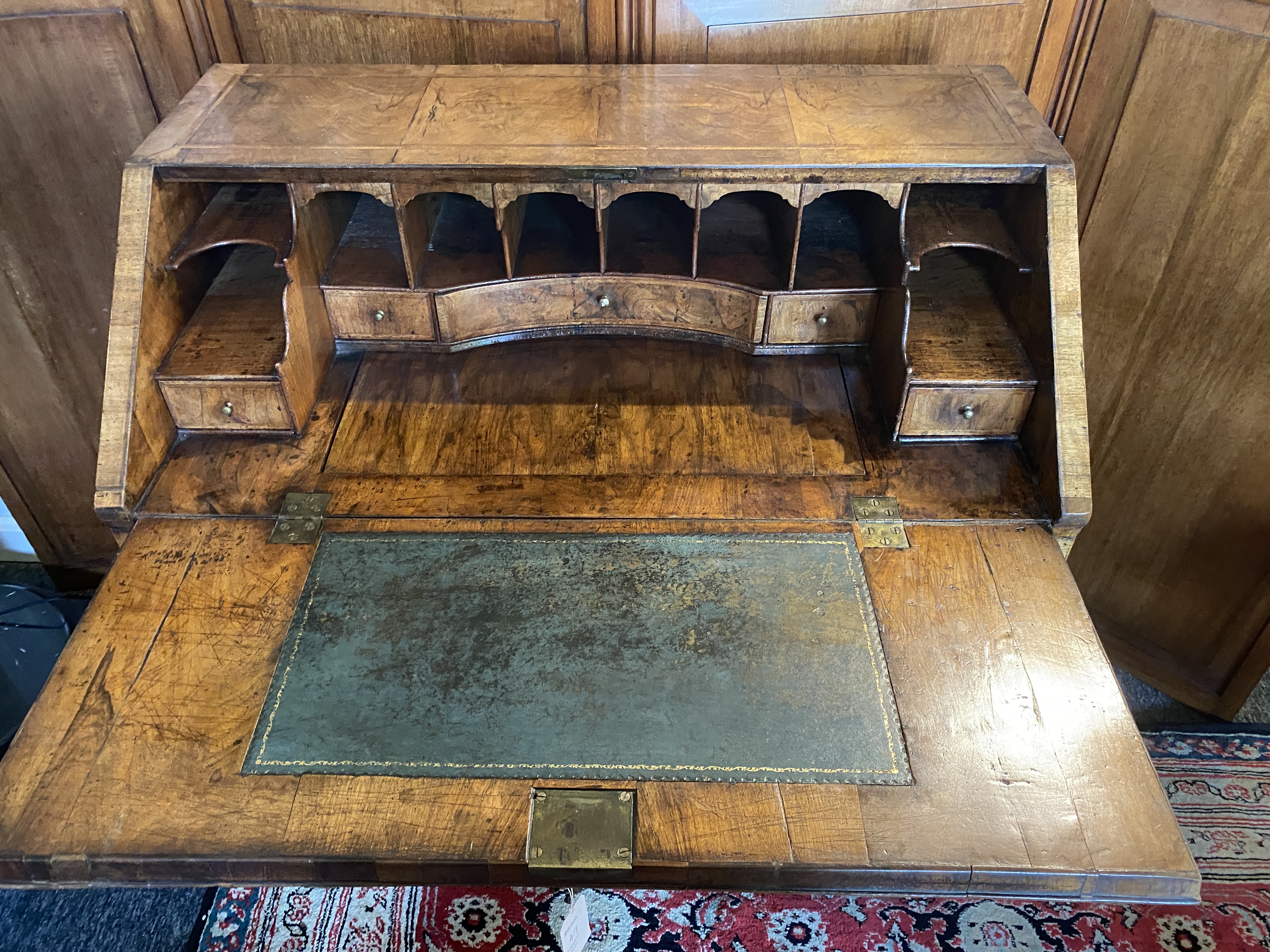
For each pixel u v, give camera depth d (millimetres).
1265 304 1854
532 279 1618
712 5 1772
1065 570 1354
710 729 1169
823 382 1640
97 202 2078
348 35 1852
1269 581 2145
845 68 1714
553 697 1199
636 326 1704
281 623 1281
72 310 2246
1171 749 2355
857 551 1372
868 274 1613
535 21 1801
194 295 1589
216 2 1816
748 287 1592
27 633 2527
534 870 1073
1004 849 1067
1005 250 1495
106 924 2008
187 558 1361
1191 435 2105
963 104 1580
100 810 1098
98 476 1391
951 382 1467
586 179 1431
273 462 1503
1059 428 1416
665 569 1344
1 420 2398
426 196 1636
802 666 1232
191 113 1547
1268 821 2184
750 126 1516
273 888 2082
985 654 1250
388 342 1674
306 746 1154
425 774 1130
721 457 1512
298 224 1483
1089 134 1963
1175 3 1719
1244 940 1972
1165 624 2422
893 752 1150
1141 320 2070
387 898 2068
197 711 1188
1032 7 1820
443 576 1334
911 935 1999
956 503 1446
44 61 1850
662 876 1076
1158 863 1060
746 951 1977
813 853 1065
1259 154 1730
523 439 1538
